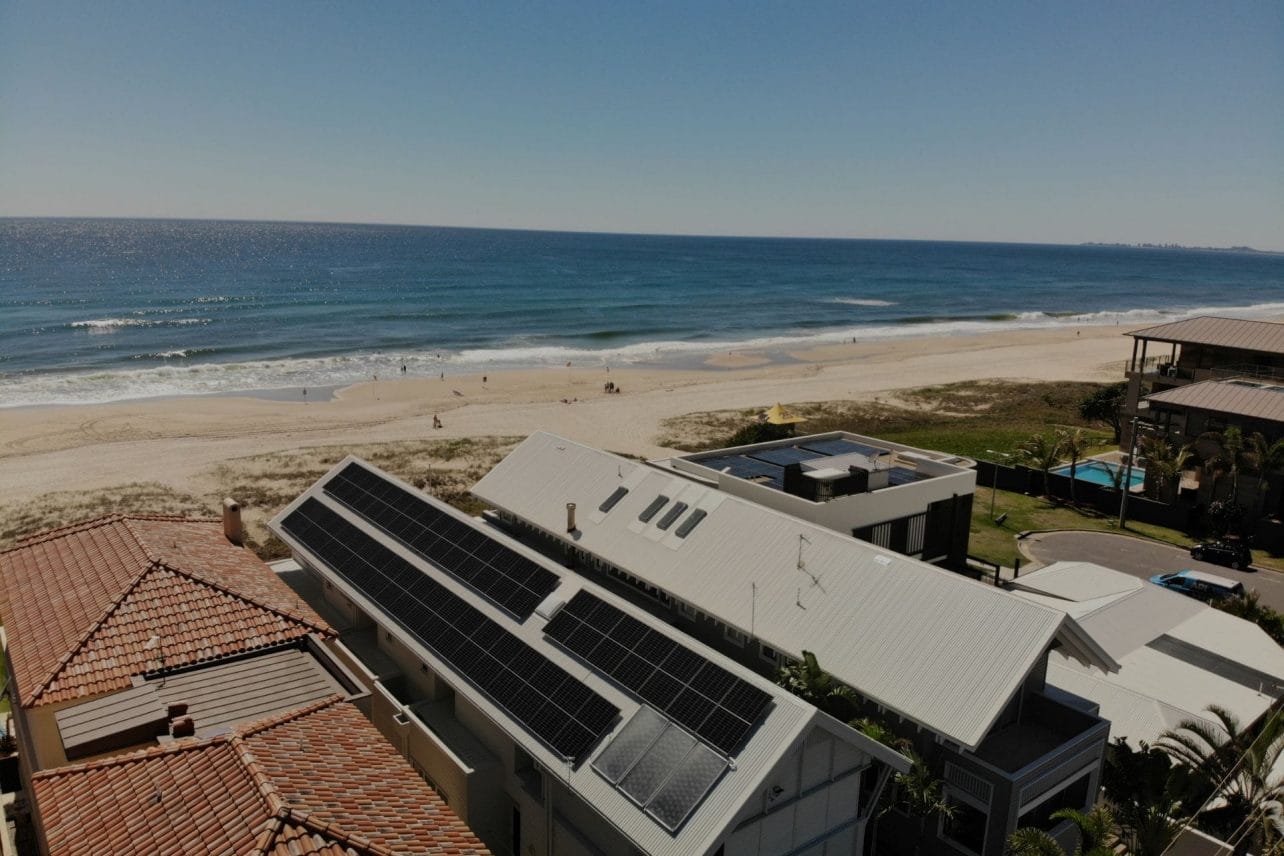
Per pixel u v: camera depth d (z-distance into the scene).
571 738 18.73
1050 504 56.12
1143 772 21.89
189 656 20.59
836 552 25.28
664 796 16.70
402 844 14.87
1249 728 26.02
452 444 66.69
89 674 19.42
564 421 75.62
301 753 16.56
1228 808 23.14
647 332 128.88
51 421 70.12
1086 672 28.08
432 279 199.38
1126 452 60.12
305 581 31.12
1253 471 48.88
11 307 133.12
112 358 95.44
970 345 128.00
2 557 25.81
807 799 18.39
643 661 19.95
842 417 80.38
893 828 22.05
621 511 30.67
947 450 70.31
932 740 20.77
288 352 102.81
